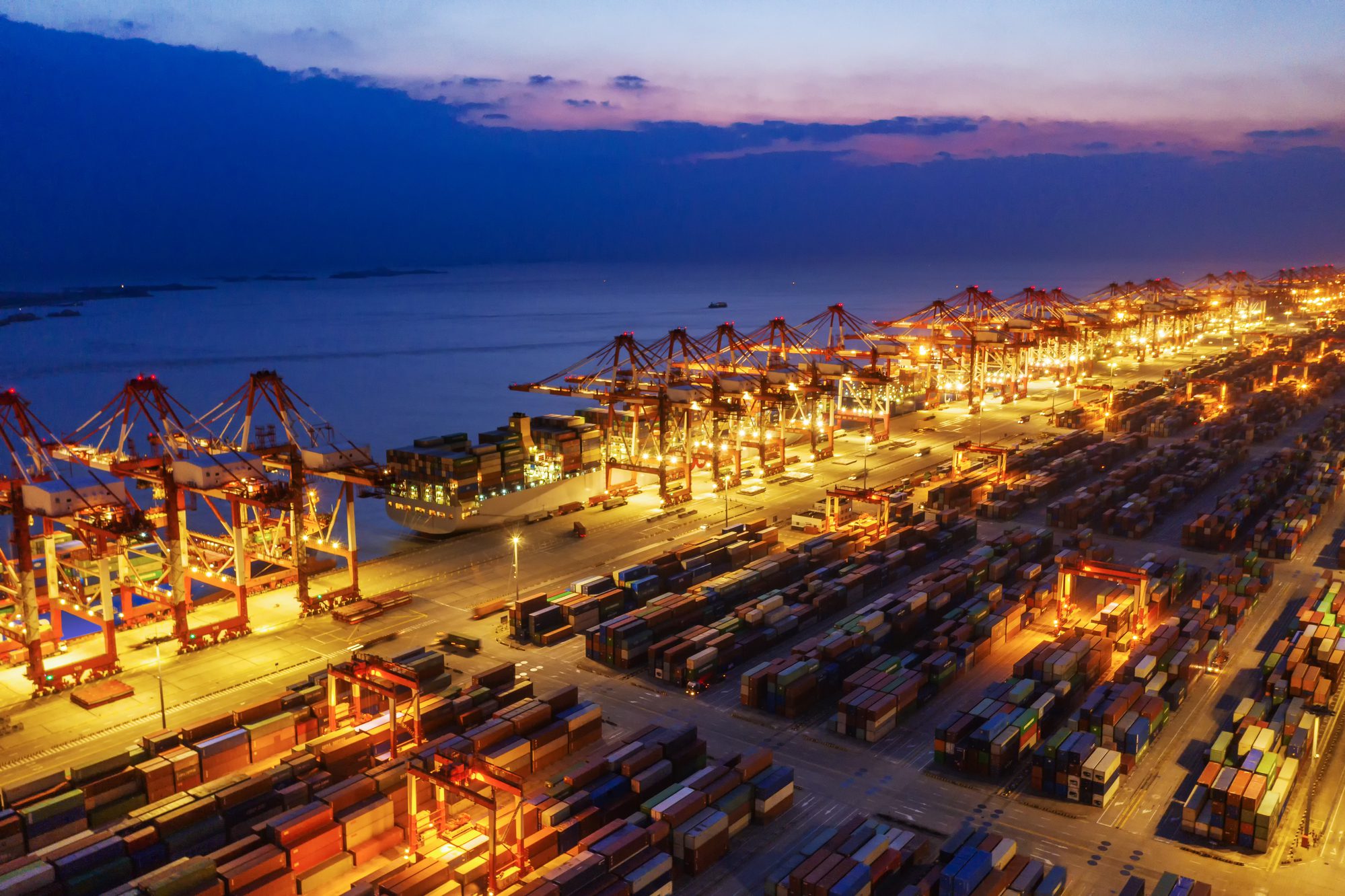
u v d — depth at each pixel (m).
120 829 54.78
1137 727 68.62
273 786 60.56
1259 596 103.69
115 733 73.50
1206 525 122.25
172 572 88.75
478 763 55.78
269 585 105.69
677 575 104.44
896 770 69.06
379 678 72.62
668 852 57.94
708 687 82.19
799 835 61.09
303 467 99.81
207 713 76.81
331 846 55.41
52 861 51.81
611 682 83.12
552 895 49.94
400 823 59.78
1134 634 87.12
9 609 94.50
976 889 52.31
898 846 56.41
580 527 127.31
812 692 78.88
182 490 99.06
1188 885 53.00
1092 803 64.19
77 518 84.38
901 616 89.12
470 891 52.84
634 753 64.19
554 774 66.81
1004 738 67.94
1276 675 78.38
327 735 66.06
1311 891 55.31
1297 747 66.12
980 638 88.44
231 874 51.31
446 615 99.00
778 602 94.50
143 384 98.44
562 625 93.69
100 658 83.44
